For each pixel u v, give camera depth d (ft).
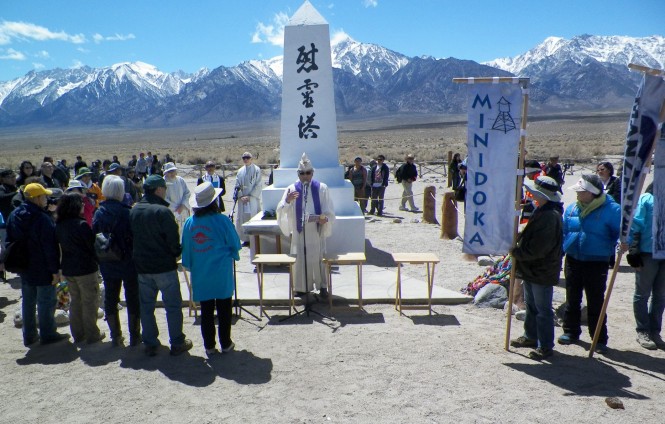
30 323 19.99
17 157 228.02
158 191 18.31
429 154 137.90
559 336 19.86
